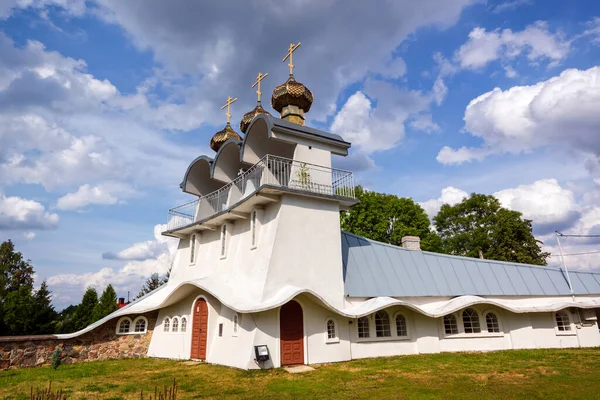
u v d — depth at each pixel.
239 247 18.77
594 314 21.23
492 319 20.30
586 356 17.12
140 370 15.86
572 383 11.86
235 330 16.12
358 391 11.11
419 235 39.28
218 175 21.25
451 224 46.69
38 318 27.16
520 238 39.88
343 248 20.59
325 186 18.16
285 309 15.71
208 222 20.53
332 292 17.08
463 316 19.91
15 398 11.24
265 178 17.80
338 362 16.02
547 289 22.14
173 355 19.44
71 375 14.95
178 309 20.36
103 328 19.98
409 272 20.75
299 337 15.72
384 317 18.38
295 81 22.09
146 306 20.61
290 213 16.83
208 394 11.16
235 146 20.97
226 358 16.05
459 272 21.83
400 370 14.16
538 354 17.73
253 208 18.09
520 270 22.91
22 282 41.38
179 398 10.80
